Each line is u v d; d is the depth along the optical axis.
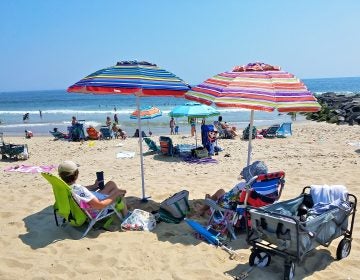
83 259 4.49
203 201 6.70
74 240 5.01
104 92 5.12
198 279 4.05
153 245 4.88
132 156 12.88
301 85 4.86
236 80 4.84
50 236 5.17
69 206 5.03
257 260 4.32
